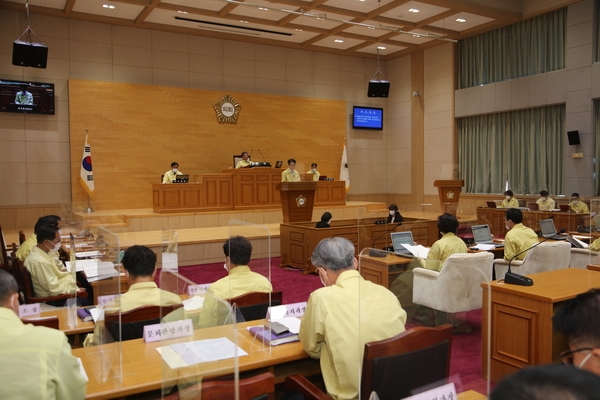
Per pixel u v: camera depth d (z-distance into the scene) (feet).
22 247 16.48
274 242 28.81
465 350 6.76
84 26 36.11
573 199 29.63
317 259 7.46
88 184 34.81
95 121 36.11
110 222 31.42
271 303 9.89
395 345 5.93
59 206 35.50
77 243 16.72
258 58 43.06
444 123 44.09
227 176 34.45
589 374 2.10
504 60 39.17
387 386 5.90
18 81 33.60
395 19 36.55
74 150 35.45
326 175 46.11
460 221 28.63
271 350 7.18
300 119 44.60
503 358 9.86
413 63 46.80
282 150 43.78
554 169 36.17
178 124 39.11
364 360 5.78
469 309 9.20
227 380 4.63
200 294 5.15
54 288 12.98
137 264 8.41
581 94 33.60
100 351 6.37
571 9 34.01
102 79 36.81
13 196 34.24
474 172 42.22
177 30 38.58
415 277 9.11
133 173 37.52
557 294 9.21
